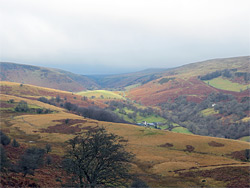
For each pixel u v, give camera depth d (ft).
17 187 80.18
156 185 144.77
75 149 88.84
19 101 623.36
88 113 565.94
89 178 84.74
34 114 492.95
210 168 185.78
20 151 157.17
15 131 322.75
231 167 181.98
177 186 145.79
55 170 131.75
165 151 261.65
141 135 336.70
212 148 269.64
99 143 84.84
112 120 567.59
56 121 412.36
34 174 108.99
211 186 147.13
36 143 252.01
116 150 87.40
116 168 86.12
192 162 213.46
